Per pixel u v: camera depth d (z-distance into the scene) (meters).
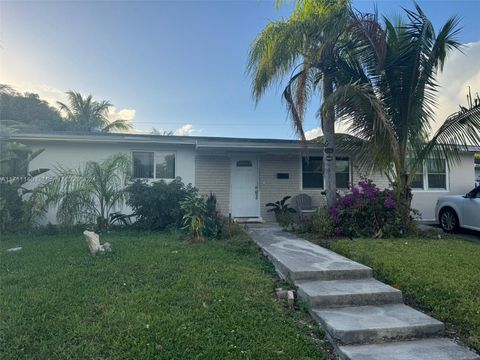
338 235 7.52
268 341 3.12
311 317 3.81
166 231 8.55
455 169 12.28
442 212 9.49
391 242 6.76
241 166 11.23
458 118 7.20
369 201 7.64
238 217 11.02
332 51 7.73
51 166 10.05
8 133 9.09
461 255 5.62
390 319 3.54
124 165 8.95
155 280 4.53
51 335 3.08
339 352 3.11
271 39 7.50
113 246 6.52
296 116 8.06
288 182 11.45
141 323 3.31
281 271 5.09
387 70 7.62
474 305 3.66
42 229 8.52
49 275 4.67
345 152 9.05
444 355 2.98
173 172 10.75
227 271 4.99
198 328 3.26
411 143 7.89
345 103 7.05
